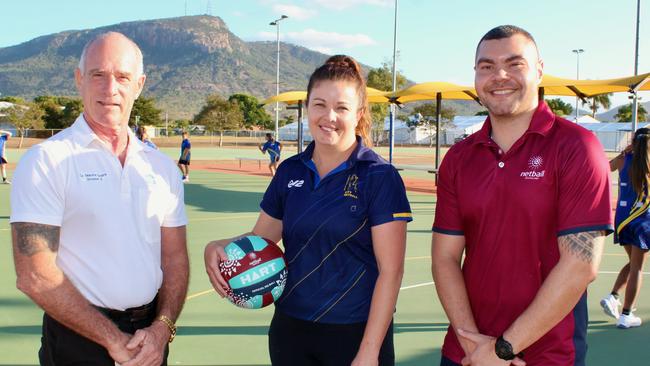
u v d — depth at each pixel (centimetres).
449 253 289
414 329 562
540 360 265
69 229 268
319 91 277
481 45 271
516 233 265
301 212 286
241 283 284
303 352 291
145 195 284
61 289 251
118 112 274
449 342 294
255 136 8369
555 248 265
